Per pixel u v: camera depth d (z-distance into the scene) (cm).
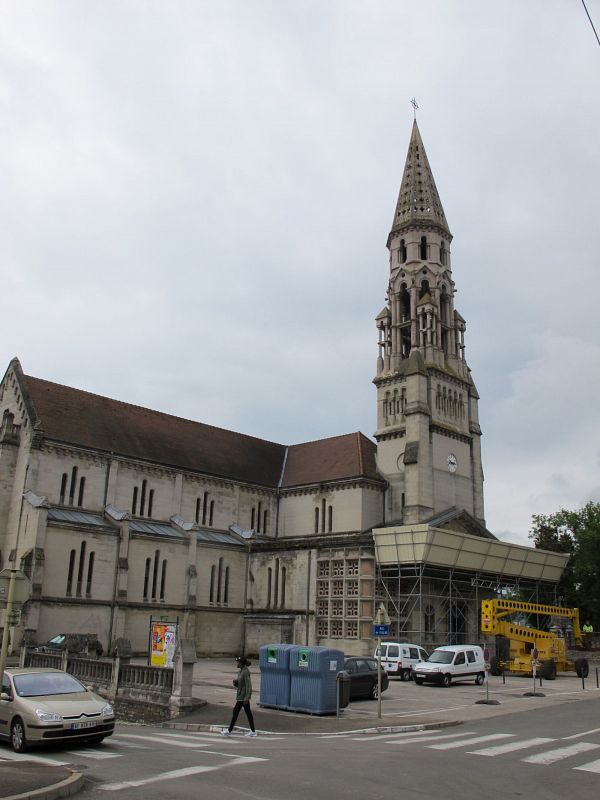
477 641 6550
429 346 7462
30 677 2228
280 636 6462
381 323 7869
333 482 7281
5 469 5981
